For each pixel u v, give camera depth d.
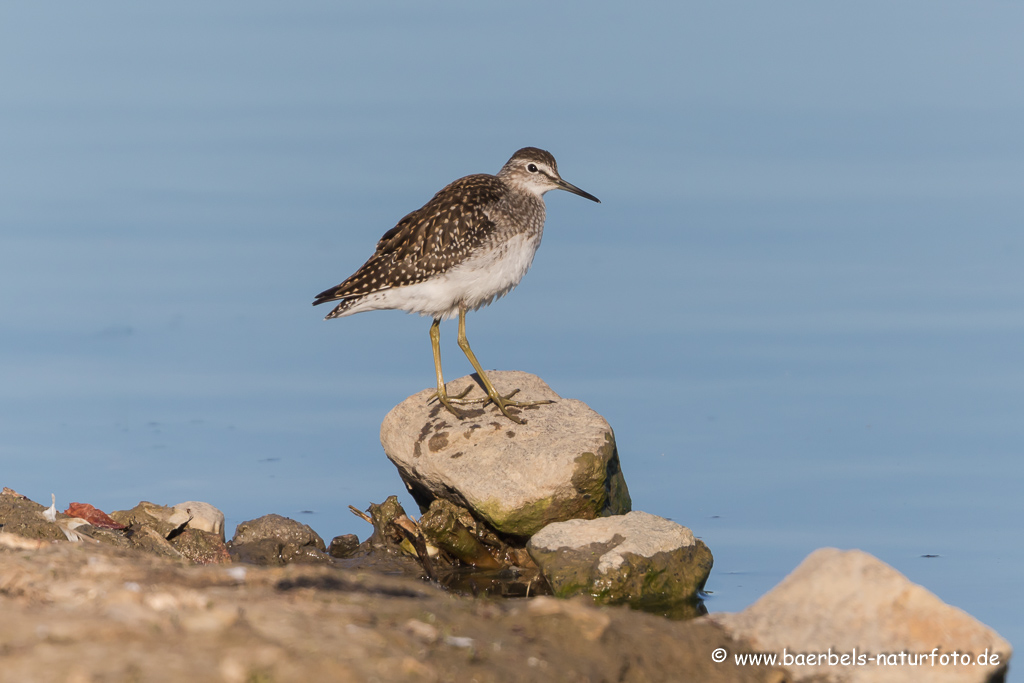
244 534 16.06
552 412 17.06
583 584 14.17
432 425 16.98
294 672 8.09
